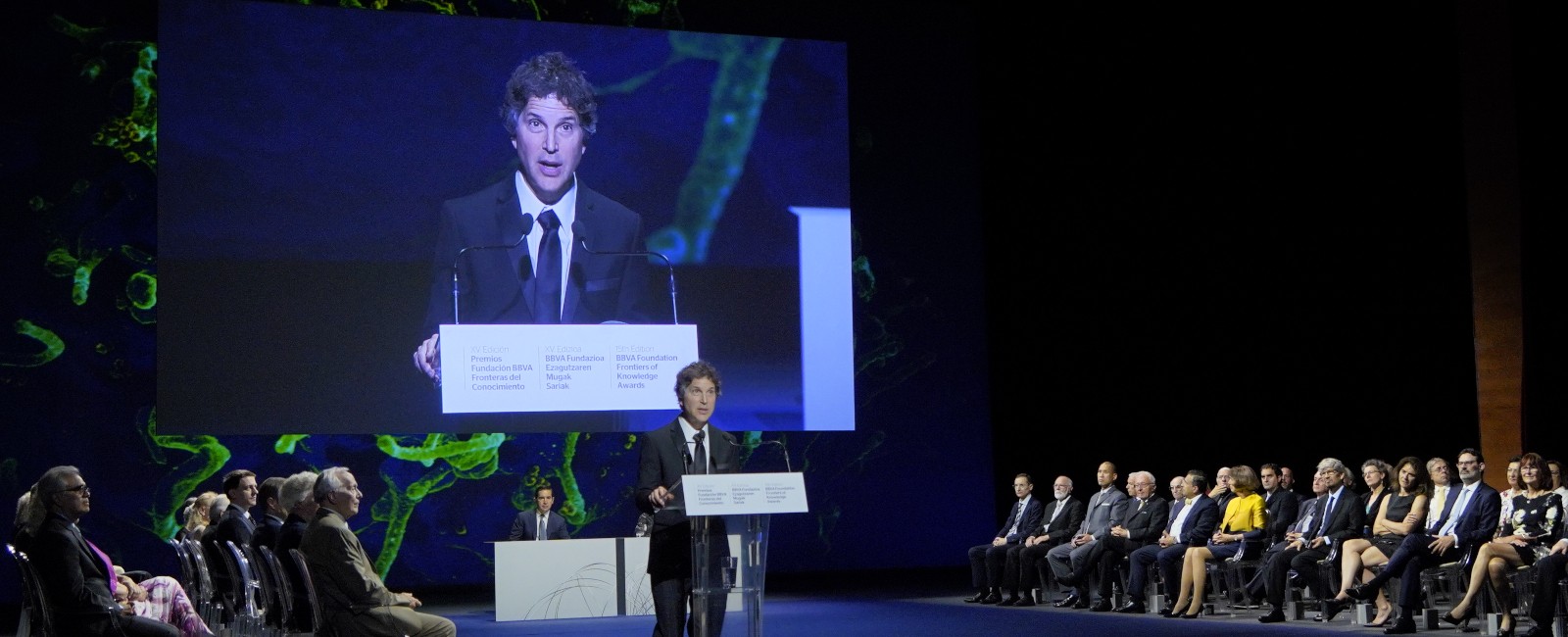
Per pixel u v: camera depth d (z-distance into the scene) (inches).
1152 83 399.9
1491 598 255.9
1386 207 340.2
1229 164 380.5
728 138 399.2
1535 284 309.3
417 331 370.3
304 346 363.6
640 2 402.0
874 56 427.2
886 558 413.7
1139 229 403.5
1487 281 319.0
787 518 405.1
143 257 364.5
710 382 163.6
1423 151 330.0
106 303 361.1
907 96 430.0
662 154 392.2
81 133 362.6
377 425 365.7
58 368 356.2
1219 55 381.4
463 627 307.9
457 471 379.6
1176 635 259.3
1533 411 309.1
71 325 358.0
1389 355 340.5
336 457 369.1
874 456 415.2
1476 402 322.0
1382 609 264.1
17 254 355.9
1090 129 415.2
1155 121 399.5
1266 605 317.4
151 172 366.6
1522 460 252.5
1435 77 326.3
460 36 381.1
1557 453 305.9
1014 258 430.6
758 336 394.3
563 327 376.2
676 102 395.5
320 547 174.4
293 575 189.3
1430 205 329.1
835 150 409.7
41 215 358.3
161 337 355.3
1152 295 400.5
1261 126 371.6
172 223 357.7
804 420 396.8
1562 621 228.2
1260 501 302.2
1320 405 358.3
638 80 393.1
